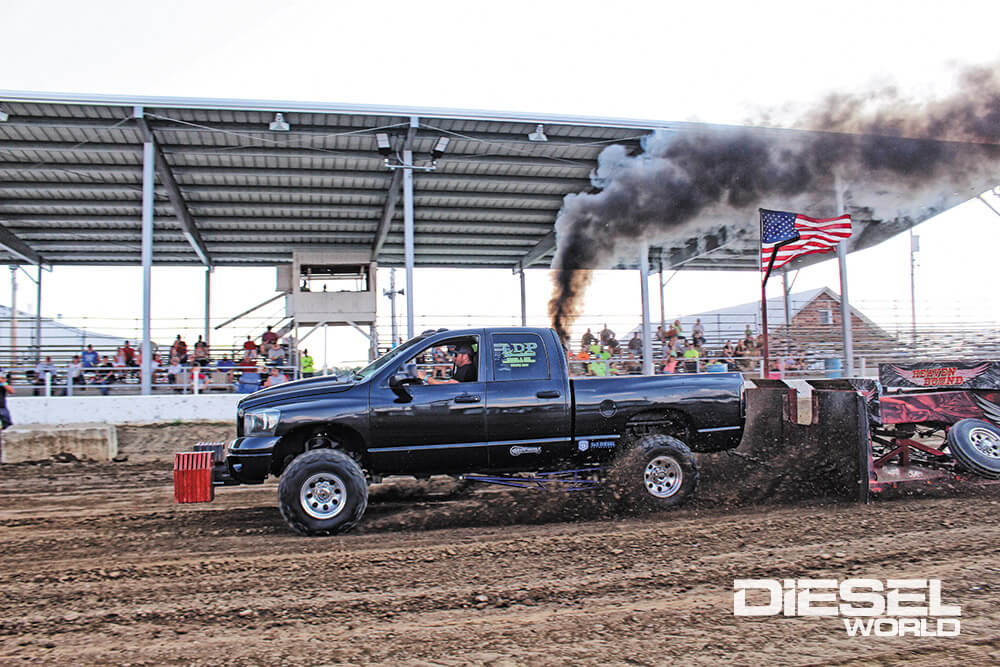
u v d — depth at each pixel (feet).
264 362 59.82
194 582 15.55
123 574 16.16
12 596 14.75
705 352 66.59
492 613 13.51
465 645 12.03
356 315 71.97
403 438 20.75
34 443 36.06
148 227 49.90
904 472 23.39
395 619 13.26
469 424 21.11
